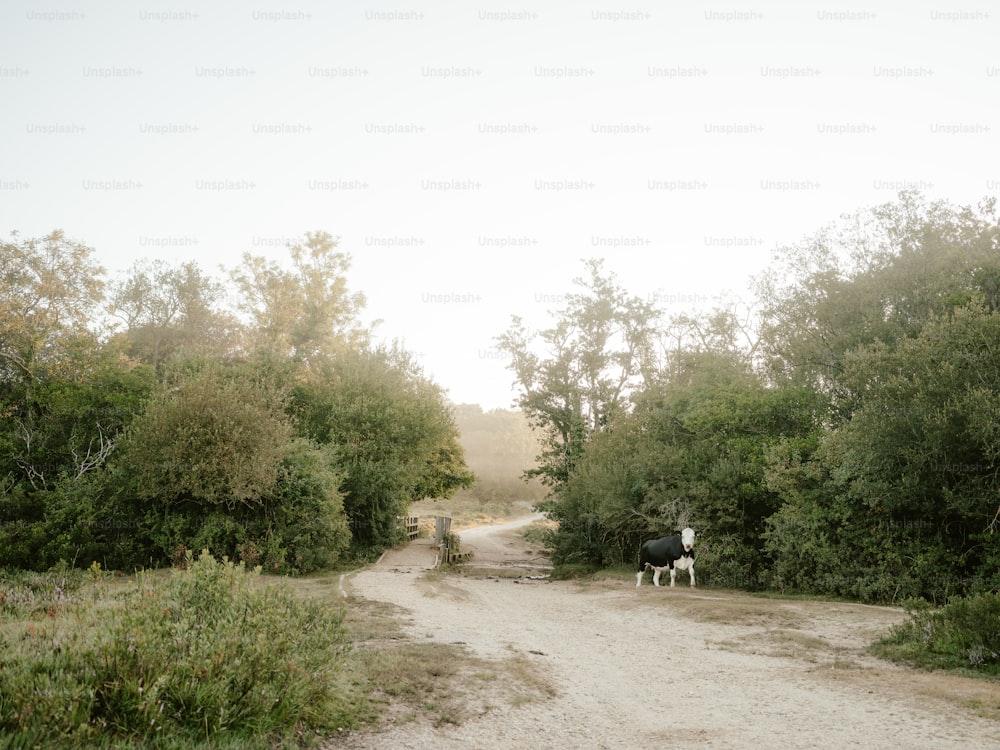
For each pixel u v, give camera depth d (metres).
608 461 27.66
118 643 5.49
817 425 23.25
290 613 7.10
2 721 4.62
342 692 6.73
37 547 18.58
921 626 10.66
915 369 16.39
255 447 19.91
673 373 33.62
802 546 18.48
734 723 7.18
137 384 27.31
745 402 23.83
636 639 12.66
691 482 23.47
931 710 7.29
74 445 24.59
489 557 38.56
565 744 6.35
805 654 10.91
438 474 43.81
